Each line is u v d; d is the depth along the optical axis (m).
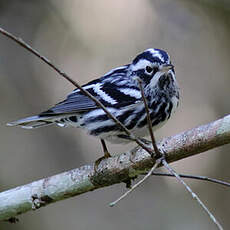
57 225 12.51
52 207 12.66
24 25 14.06
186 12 14.16
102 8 14.19
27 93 13.41
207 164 13.40
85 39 14.08
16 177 12.46
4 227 11.75
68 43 14.04
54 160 12.84
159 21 14.16
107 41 14.09
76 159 13.02
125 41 14.06
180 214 12.94
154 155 6.15
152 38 14.09
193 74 13.98
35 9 14.15
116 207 13.06
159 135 13.75
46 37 14.03
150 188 13.29
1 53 13.70
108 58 13.97
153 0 14.27
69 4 14.17
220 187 13.13
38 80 13.63
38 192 7.28
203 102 13.83
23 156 12.70
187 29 14.08
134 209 13.04
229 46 13.86
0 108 13.00
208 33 14.02
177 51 14.01
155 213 12.99
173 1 14.22
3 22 13.99
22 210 7.38
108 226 12.79
